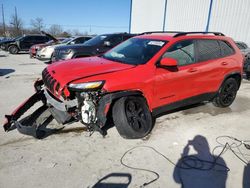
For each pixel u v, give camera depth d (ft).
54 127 12.47
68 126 12.66
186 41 13.47
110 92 10.45
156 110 12.51
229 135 12.62
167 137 12.01
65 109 10.43
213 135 12.53
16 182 8.22
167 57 12.30
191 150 10.88
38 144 10.80
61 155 9.98
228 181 8.84
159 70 11.88
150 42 13.38
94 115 10.52
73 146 10.75
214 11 52.49
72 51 25.94
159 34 14.84
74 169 9.09
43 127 11.97
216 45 15.17
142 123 11.48
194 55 13.75
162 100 12.44
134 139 11.51
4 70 31.37
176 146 11.16
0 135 11.48
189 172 9.26
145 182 8.55
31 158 9.67
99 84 10.19
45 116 13.26
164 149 10.83
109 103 10.37
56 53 27.35
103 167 9.30
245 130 13.37
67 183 8.30
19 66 36.11
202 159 10.18
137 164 9.59
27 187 8.01
